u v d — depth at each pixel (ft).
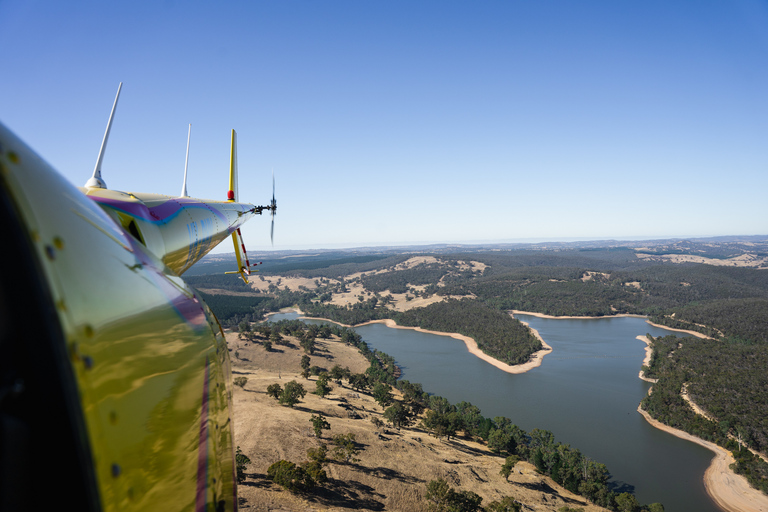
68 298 7.41
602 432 484.33
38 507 5.61
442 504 233.55
